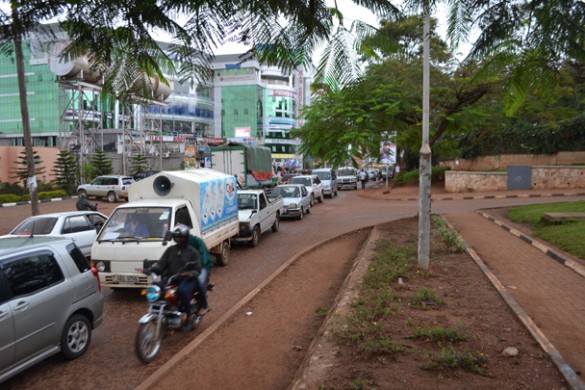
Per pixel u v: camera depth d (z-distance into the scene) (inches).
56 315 203.3
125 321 272.1
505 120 430.3
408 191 1200.8
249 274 389.1
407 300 248.2
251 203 550.6
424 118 324.8
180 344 228.8
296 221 765.3
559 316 218.7
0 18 54.6
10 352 179.2
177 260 233.0
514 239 450.3
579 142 1130.0
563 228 440.1
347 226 677.3
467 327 203.9
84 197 588.7
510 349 175.3
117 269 310.8
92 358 215.3
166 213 335.6
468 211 726.5
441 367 160.9
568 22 62.7
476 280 290.0
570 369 156.6
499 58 68.2
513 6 65.7
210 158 968.3
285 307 284.2
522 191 994.7
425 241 321.4
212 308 288.7
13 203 989.8
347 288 282.7
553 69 67.4
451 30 67.1
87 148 1448.1
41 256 207.0
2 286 182.5
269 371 192.5
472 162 1306.6
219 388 177.9
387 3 57.9
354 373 162.6
